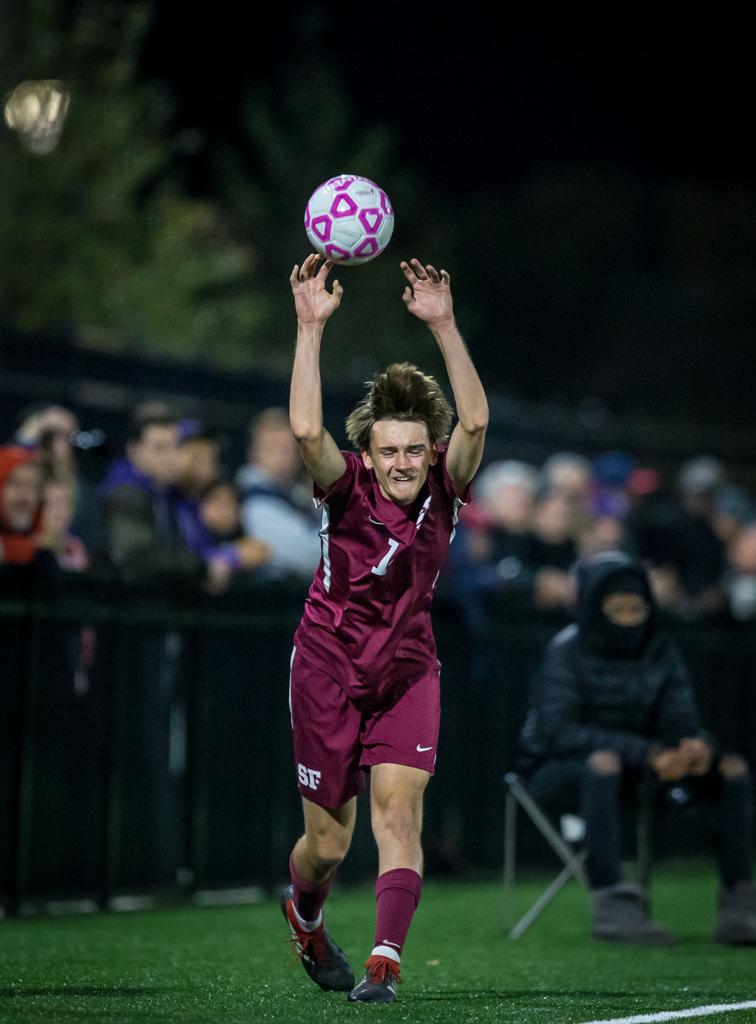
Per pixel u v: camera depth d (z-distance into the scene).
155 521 28.05
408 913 16.53
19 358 37.22
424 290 16.78
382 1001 16.50
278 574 30.50
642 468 57.34
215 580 28.22
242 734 28.83
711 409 106.19
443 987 19.17
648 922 24.56
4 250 56.62
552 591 35.03
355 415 16.62
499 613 33.47
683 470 58.88
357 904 28.52
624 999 18.30
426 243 83.00
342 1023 15.30
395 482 16.27
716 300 117.06
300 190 77.12
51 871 25.36
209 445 30.33
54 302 57.94
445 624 32.25
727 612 38.47
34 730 24.89
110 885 26.33
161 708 27.20
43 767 25.08
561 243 114.12
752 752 39.03
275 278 75.31
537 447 52.53
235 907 27.84
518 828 34.09
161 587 27.14
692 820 37.72
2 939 22.62
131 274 61.09
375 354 77.00
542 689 25.86
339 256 16.80
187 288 62.66
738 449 60.88
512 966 21.61
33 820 24.95
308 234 16.95
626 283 117.69
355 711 16.89
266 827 29.36
